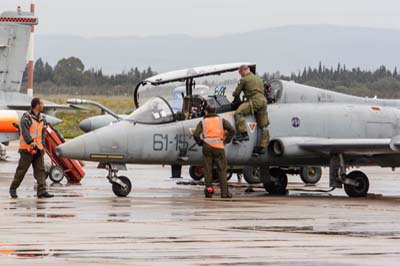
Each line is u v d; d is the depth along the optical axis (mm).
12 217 35812
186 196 48125
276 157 50281
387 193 54031
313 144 49500
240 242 29484
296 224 34625
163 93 50719
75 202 42812
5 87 83438
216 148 46656
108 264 25078
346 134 52625
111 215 37031
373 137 53594
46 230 31938
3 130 66875
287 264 25391
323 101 52938
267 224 34531
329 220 36188
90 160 46219
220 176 46906
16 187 45344
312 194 52375
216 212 38844
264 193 52938
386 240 30250
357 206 42844
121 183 46812
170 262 25531
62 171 57031
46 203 42156
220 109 49938
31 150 44906
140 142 47031
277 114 50750
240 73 49781
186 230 32406
